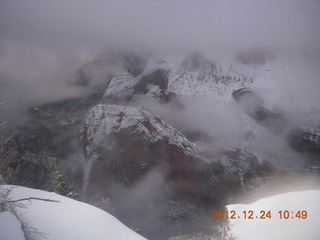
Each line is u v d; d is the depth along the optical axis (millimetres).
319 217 8102
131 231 8711
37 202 8461
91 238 7715
